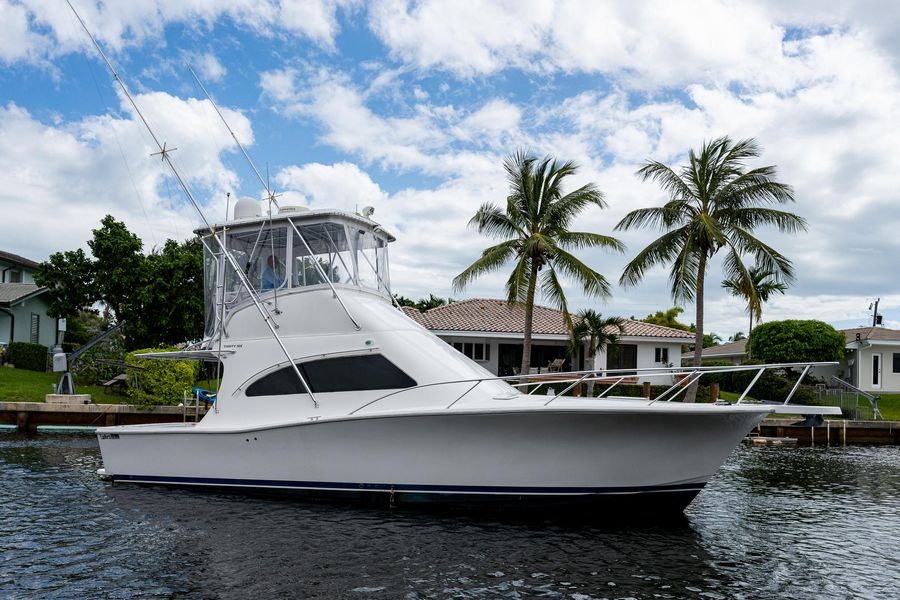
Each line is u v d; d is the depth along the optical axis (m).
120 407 20.64
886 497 12.25
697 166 25.28
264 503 9.40
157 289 26.19
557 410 8.09
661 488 8.57
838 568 7.44
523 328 30.84
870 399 27.91
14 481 11.25
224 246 10.36
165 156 9.96
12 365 27.86
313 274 10.30
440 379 9.14
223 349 10.49
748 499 11.66
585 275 22.72
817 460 18.67
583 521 8.71
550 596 6.29
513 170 24.16
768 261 23.86
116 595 6.18
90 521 8.61
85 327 36.84
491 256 23.31
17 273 36.75
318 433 9.21
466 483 8.70
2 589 6.31
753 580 6.93
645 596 6.38
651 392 28.70
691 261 24.30
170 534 8.02
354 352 9.57
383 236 11.52
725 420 8.26
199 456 10.09
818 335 33.75
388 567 6.95
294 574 6.73
